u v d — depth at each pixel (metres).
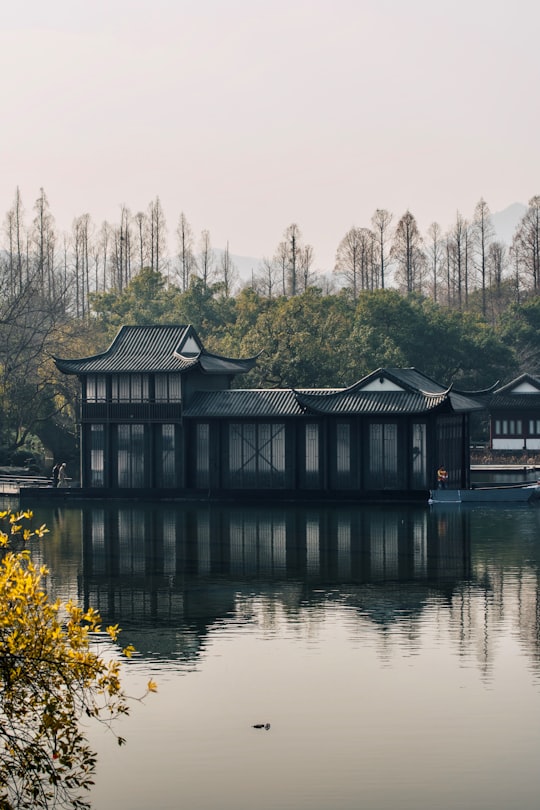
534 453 123.62
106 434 88.81
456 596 51.22
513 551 62.66
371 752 32.94
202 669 40.34
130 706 36.59
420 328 131.75
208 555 62.81
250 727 34.78
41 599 25.03
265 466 86.19
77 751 27.62
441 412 82.69
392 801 29.95
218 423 87.00
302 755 32.75
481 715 35.50
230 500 86.62
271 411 85.25
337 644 43.31
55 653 25.06
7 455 110.12
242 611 48.88
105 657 41.75
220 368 90.75
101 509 83.69
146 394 87.81
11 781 30.95
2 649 24.73
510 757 32.47
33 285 152.00
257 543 66.69
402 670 39.94
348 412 82.75
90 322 131.50
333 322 121.12
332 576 56.31
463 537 67.69
